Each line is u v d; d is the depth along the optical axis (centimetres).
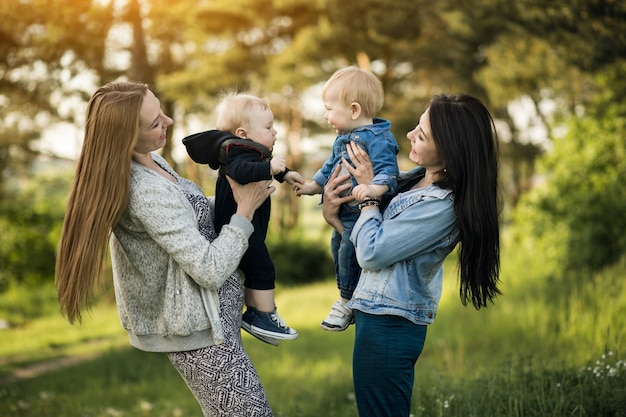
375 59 2283
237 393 260
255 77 2261
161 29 1950
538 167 1294
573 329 756
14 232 1908
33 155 1980
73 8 1423
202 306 260
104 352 1009
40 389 818
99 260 256
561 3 898
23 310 1572
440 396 407
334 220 288
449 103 265
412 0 1941
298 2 2136
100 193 252
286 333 289
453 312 1027
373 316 265
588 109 1232
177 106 2141
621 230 1083
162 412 673
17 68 1627
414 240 258
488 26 1623
